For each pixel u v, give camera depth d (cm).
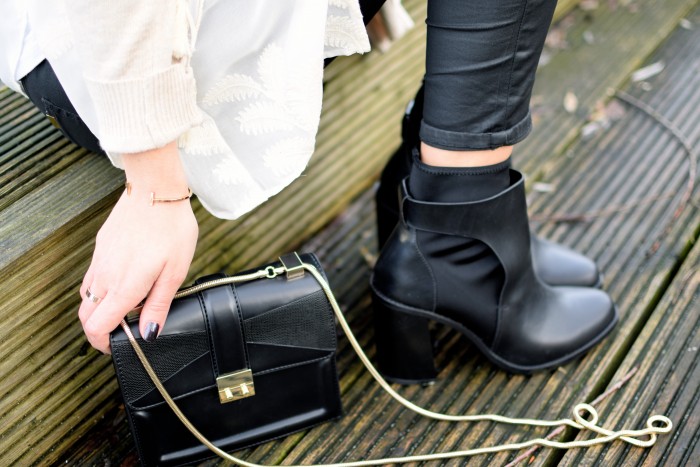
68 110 84
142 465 91
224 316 85
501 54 79
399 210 102
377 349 107
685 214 134
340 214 142
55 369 93
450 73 81
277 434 97
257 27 77
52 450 98
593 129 156
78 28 62
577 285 115
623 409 101
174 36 66
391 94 148
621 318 116
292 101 80
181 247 73
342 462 98
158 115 66
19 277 83
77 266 91
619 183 143
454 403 105
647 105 162
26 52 81
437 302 98
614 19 187
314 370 94
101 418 104
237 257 121
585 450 96
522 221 95
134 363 83
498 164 89
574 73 170
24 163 97
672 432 98
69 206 89
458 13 77
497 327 101
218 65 78
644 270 124
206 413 91
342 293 124
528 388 106
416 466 96
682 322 113
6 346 85
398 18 114
